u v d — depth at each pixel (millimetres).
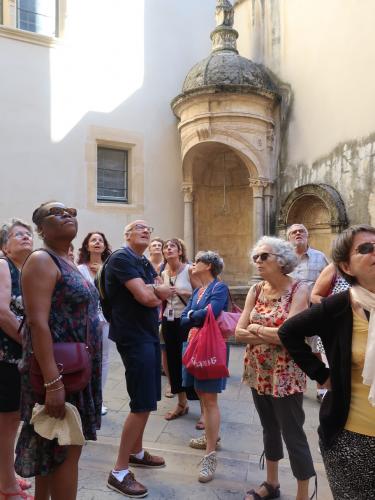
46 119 7988
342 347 1638
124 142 8703
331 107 7488
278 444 2592
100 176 8711
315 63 7871
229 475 2916
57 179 8047
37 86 7930
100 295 3004
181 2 9484
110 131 8570
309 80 8008
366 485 1562
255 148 8328
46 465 1898
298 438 2377
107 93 8570
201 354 2957
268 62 9094
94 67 8461
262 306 2551
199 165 9055
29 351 1920
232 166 9148
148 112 8992
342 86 7277
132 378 2779
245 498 2566
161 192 9055
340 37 7352
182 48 9453
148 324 2889
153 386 2816
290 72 8477
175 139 9258
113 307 2916
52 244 2025
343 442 1616
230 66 8281
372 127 6676
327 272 3574
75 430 1818
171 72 9289
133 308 2855
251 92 8109
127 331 2834
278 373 2359
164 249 4422
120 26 8758
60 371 1854
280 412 2393
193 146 8461
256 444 3488
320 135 7695
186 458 3191
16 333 2363
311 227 7902
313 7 7965
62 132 8125
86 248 4379
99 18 8555
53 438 1819
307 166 7961
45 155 7957
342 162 7215
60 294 1920
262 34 9281
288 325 1832
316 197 7629
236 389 4941
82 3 8383
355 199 6949
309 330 1768
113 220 8547
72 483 1947
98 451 3254
